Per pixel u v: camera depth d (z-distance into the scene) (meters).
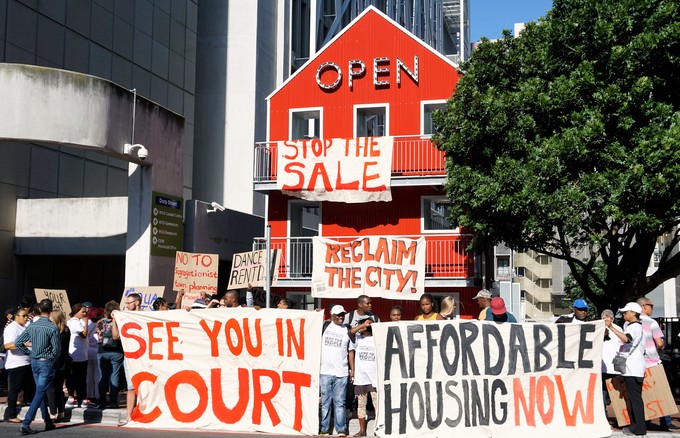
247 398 11.98
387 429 11.00
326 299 23.14
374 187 21.47
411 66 23.06
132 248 20.70
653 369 11.57
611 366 12.23
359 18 23.75
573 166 16.17
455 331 11.34
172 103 32.69
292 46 39.78
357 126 23.53
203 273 17.75
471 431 11.14
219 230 25.17
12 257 24.72
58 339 11.78
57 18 26.11
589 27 16.72
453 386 11.22
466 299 22.02
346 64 23.70
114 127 19.48
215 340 12.23
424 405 11.13
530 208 16.14
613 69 16.20
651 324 11.98
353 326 12.41
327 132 23.56
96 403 13.95
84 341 13.73
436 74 22.84
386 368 11.12
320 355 11.71
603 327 11.39
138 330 12.46
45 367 11.52
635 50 15.94
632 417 11.42
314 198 21.98
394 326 11.23
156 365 12.35
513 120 17.17
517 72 18.72
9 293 24.58
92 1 27.94
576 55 17.19
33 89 18.36
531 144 16.75
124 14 29.72
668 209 15.98
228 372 12.12
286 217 23.75
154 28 31.58
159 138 21.22
